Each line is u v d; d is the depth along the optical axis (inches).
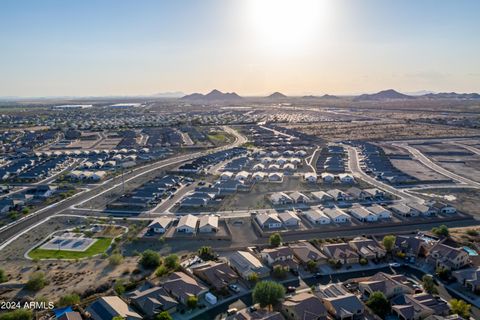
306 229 3865.7
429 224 4065.0
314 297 2456.9
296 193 4990.2
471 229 3865.7
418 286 2763.3
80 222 4200.3
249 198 5000.0
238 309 2519.7
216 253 3376.0
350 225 3978.8
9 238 3784.5
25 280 2893.7
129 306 2474.2
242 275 2933.1
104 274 2972.4
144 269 3048.7
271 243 3472.0
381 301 2445.9
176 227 3959.2
